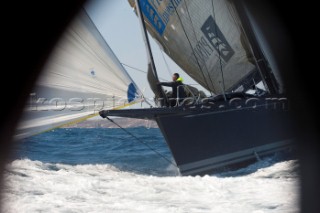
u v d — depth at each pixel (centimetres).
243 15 3381
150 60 2933
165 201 1700
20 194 1711
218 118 2892
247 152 2958
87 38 2253
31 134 1980
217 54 3631
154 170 2923
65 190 1838
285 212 1455
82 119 2233
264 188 1864
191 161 2792
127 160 3469
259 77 3666
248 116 3003
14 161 2555
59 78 2112
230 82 3700
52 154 3988
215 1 3509
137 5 2958
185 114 2783
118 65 2408
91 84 2286
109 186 1969
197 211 1533
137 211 1530
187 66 3659
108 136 6575
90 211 1512
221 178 2258
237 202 1642
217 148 2869
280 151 3089
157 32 3484
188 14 3519
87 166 2853
